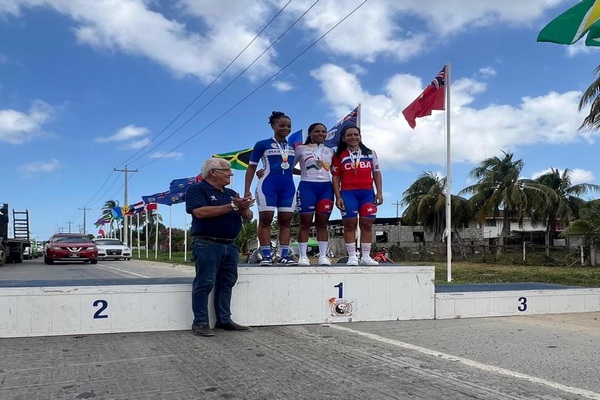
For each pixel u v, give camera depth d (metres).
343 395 4.04
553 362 5.08
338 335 6.21
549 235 45.09
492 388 4.25
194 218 6.16
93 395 4.00
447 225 14.67
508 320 7.48
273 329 6.52
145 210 43.25
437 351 5.49
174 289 6.41
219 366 4.80
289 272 6.78
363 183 7.60
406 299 7.32
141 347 5.52
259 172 7.48
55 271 19.64
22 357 5.08
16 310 5.91
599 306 8.58
